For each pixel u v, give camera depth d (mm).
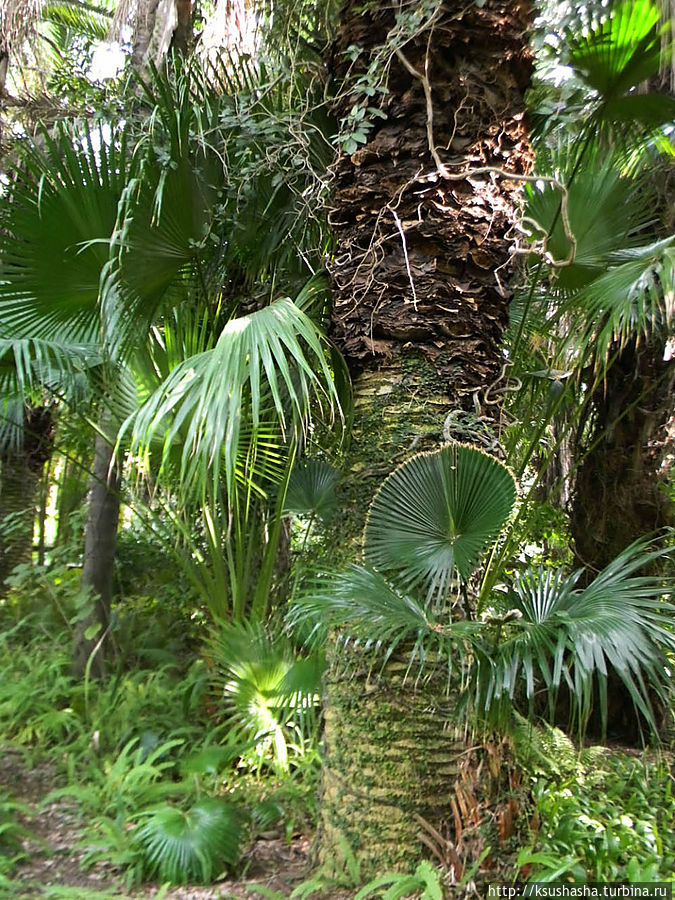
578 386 4625
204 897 2779
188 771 3715
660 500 5012
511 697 2145
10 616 6199
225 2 5109
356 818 2764
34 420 7301
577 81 3531
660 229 4438
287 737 4094
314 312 3229
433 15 2807
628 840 3139
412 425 2918
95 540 5379
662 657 2189
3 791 3721
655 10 3123
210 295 3893
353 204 3041
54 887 2723
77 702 4660
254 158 3717
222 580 4449
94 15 7176
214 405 2293
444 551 2525
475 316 2969
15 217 3402
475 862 2582
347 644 2834
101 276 3189
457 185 2936
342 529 3010
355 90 2943
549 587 2572
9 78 6281
